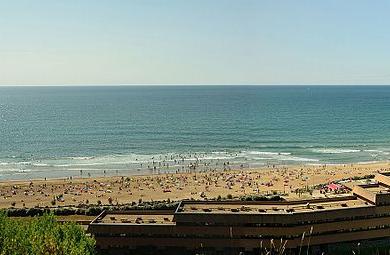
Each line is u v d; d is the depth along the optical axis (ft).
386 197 328.49
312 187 526.57
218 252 311.88
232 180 581.94
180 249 313.73
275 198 458.09
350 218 320.70
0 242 200.64
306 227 310.04
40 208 442.09
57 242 211.61
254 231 307.99
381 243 328.49
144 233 313.32
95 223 317.01
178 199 488.44
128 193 520.42
